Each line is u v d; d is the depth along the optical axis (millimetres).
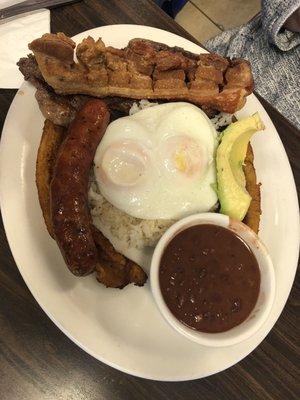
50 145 263
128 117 270
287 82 399
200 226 244
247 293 237
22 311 250
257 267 242
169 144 266
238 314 234
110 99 278
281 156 295
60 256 252
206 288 234
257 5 521
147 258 269
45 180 256
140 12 314
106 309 251
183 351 250
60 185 235
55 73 254
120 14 310
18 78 281
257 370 268
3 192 249
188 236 242
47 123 265
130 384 253
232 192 258
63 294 244
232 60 285
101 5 307
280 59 402
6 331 247
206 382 261
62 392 245
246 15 516
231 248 242
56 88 264
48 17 293
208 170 270
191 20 504
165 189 265
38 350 247
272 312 264
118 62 262
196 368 247
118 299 255
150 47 268
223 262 239
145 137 265
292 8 357
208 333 229
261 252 239
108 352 240
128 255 268
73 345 251
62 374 247
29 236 246
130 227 270
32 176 258
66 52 252
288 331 278
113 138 263
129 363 242
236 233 244
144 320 254
